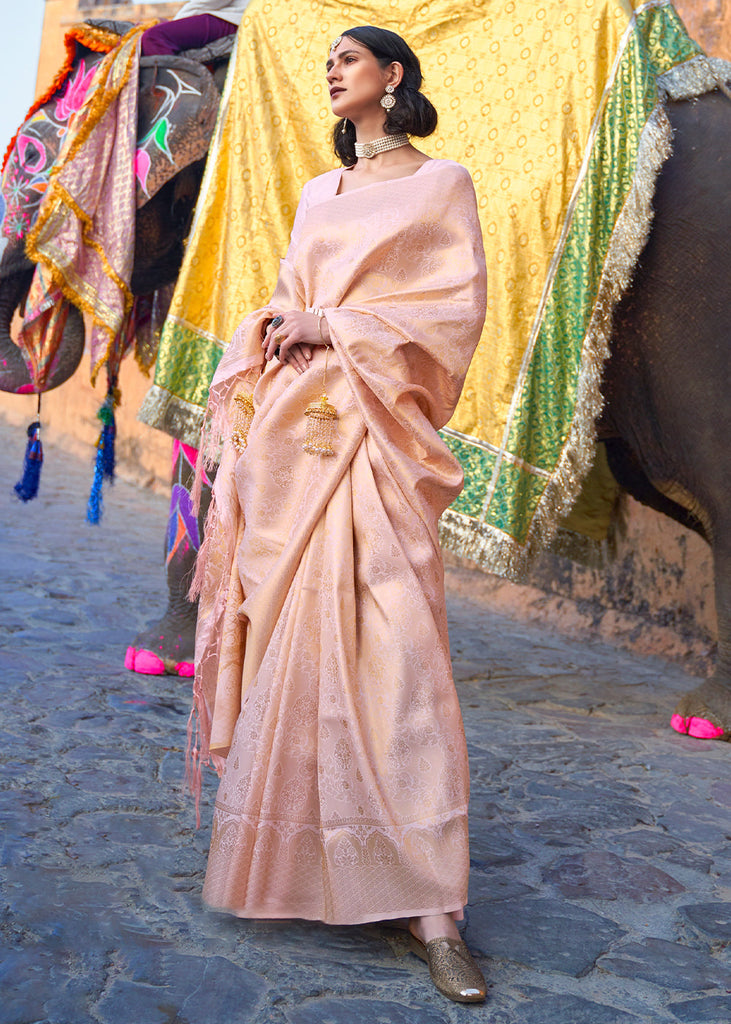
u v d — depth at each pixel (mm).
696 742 3949
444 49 4094
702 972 2217
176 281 4570
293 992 2010
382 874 2082
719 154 3869
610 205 3809
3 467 9930
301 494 2316
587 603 5820
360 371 2229
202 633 2496
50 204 4090
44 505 8289
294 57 4168
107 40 4395
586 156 3818
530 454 3961
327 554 2209
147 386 9914
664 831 3018
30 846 2533
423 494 2305
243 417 2525
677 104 3936
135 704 3756
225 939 2199
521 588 6246
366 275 2355
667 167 3879
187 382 4141
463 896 2076
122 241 4137
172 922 2252
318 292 2404
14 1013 1848
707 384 3881
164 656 4195
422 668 2137
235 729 2268
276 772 2168
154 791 2969
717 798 3324
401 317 2289
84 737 3359
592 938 2330
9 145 4359
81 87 4320
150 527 7941
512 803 3172
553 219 3861
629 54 3787
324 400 2252
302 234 2439
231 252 4148
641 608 5531
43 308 4156
